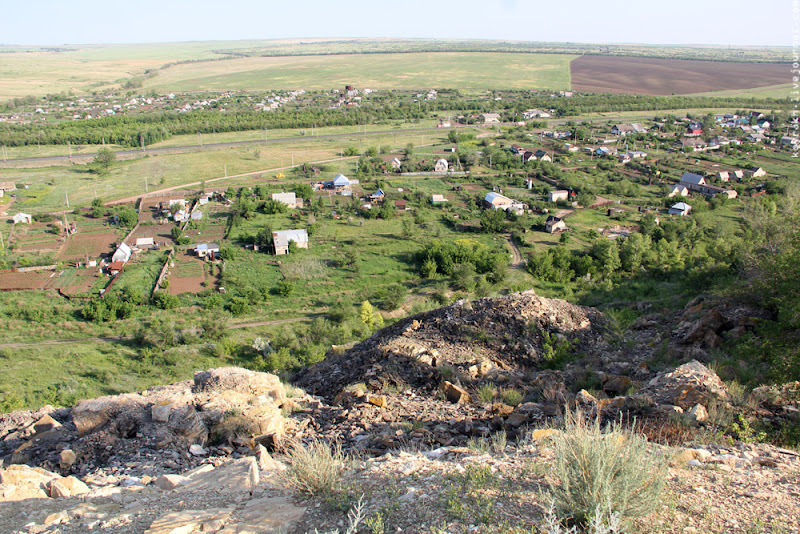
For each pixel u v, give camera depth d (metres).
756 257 21.66
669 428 9.00
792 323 11.01
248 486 7.34
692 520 5.39
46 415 11.75
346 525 5.74
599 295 33.50
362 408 12.39
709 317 16.00
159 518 6.27
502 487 6.28
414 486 6.60
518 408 11.50
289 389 14.19
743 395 10.17
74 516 6.58
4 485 7.58
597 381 13.12
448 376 14.04
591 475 5.46
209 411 11.36
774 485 6.27
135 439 10.45
